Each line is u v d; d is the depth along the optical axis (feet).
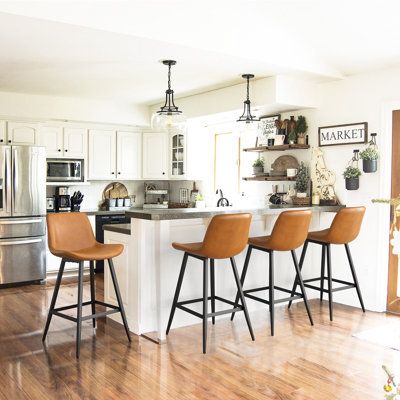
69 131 20.65
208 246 11.20
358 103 15.30
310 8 11.89
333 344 11.87
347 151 15.64
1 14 9.33
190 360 10.80
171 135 22.36
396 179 14.58
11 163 18.08
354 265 15.65
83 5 10.08
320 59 14.58
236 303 12.75
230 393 9.16
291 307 15.42
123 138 22.16
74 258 11.09
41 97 18.89
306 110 16.93
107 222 21.21
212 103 17.58
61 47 11.81
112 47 11.78
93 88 17.34
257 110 16.99
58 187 21.58
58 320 13.94
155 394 9.10
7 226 18.12
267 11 12.22
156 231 12.55
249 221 11.78
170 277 12.95
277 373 10.09
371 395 9.09
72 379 9.76
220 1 11.44
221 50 12.22
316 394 9.13
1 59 13.11
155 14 11.05
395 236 6.27
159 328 12.13
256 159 19.38
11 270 18.28
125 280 13.17
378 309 14.93
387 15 11.69
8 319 14.02
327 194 16.20
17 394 9.07
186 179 21.80
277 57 13.43
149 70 14.37
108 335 12.55
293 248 13.07
